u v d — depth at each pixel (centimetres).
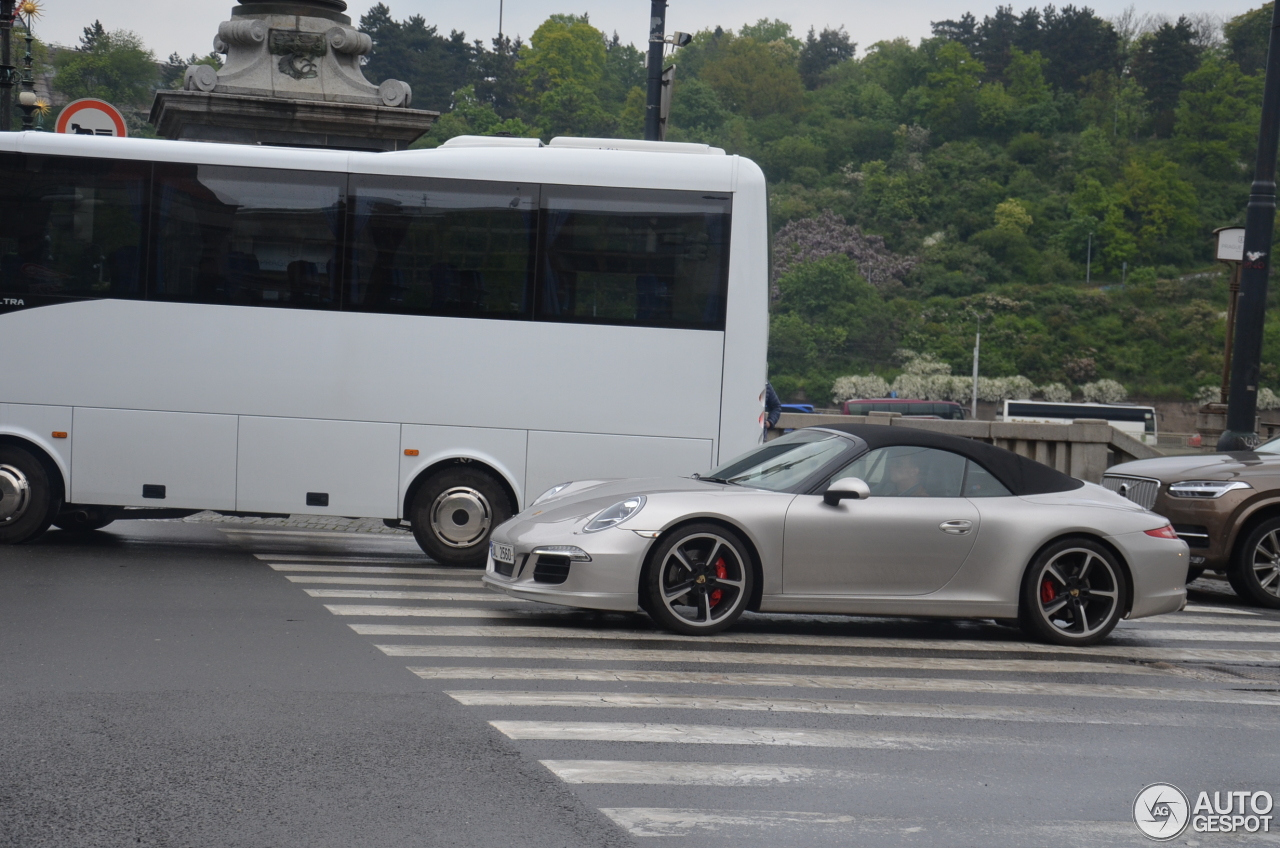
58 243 1097
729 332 1102
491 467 1112
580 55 17512
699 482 861
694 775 499
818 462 842
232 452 1100
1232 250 2022
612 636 792
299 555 1158
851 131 17800
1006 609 825
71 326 1097
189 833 411
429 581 1012
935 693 673
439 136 15138
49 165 1095
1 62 1898
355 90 1625
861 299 13888
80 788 453
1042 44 19525
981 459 848
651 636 798
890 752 548
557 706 601
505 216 1100
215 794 451
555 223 1100
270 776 475
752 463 883
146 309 1098
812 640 819
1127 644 859
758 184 1106
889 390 12619
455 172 1100
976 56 19600
